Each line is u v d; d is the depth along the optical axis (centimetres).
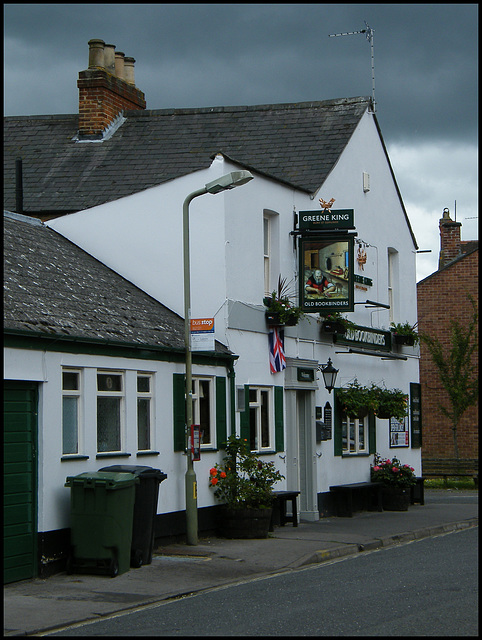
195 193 1630
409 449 2736
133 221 1936
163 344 1634
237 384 1864
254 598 1159
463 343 3619
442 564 1437
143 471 1409
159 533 1595
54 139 2391
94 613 1078
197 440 1633
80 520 1323
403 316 2733
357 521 2108
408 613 1032
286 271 2067
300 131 2356
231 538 1727
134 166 2244
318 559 1528
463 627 950
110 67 2480
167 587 1248
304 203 2152
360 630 945
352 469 2358
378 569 1398
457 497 2897
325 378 2159
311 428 2138
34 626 1003
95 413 1455
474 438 3678
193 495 1625
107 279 1842
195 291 1867
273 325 2000
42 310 1421
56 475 1348
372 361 2514
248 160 2275
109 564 1316
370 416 2483
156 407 1619
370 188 2512
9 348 1268
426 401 3747
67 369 1404
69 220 1980
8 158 2342
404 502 2409
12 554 1258
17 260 1609
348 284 2033
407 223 2789
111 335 1505
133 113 2434
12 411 1277
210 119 2400
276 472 1833
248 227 1944
